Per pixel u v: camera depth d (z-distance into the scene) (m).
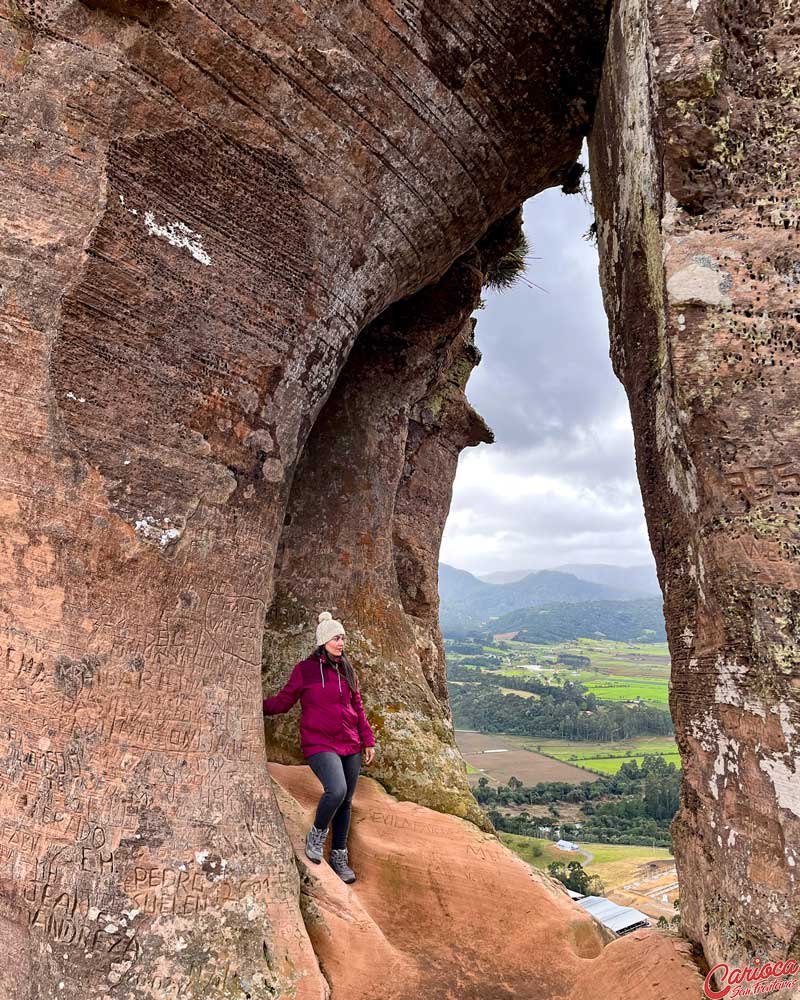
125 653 3.62
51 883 3.30
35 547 3.52
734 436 3.39
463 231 5.32
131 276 3.73
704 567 3.59
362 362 6.88
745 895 3.22
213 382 4.00
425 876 4.73
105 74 3.67
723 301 3.48
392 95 4.35
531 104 4.93
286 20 3.91
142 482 3.74
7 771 3.39
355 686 4.80
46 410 3.55
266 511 4.23
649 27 3.64
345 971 3.87
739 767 3.35
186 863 3.54
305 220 4.28
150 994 3.26
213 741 3.81
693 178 3.59
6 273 3.52
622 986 3.68
